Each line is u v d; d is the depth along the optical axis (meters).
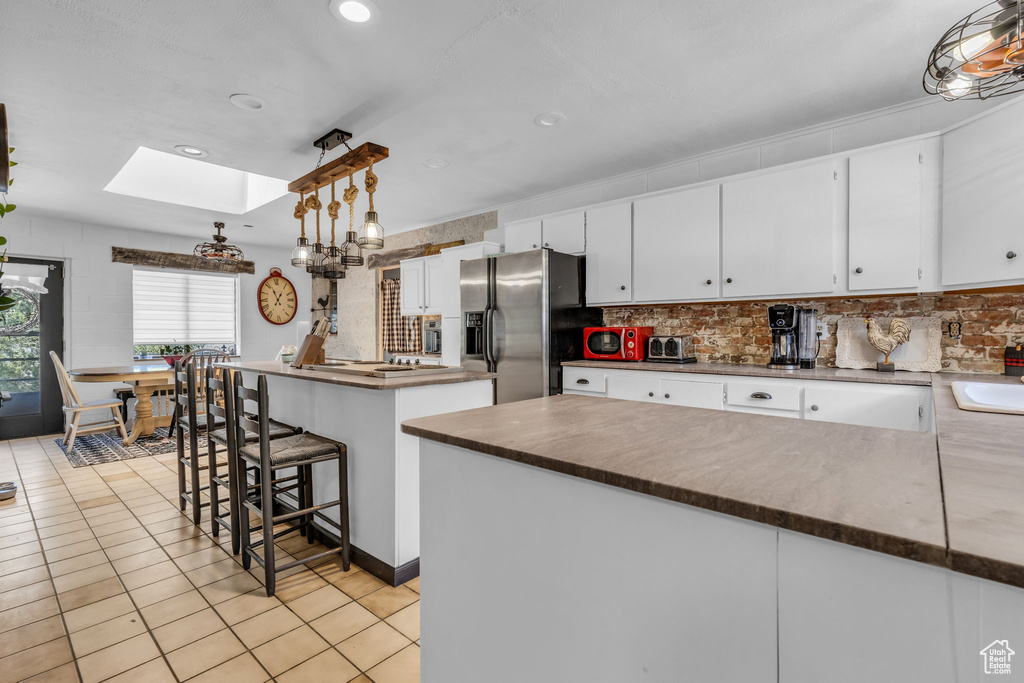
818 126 2.94
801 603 0.68
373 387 2.08
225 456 4.20
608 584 0.90
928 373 2.61
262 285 6.68
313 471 2.64
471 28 1.95
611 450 0.98
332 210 3.08
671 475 0.81
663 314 3.76
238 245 6.48
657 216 3.40
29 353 4.98
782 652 0.70
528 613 1.03
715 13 1.89
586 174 3.81
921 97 2.59
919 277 2.45
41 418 5.04
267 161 3.38
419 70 2.27
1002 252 2.08
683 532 0.80
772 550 0.71
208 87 2.39
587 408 1.51
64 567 2.26
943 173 2.35
